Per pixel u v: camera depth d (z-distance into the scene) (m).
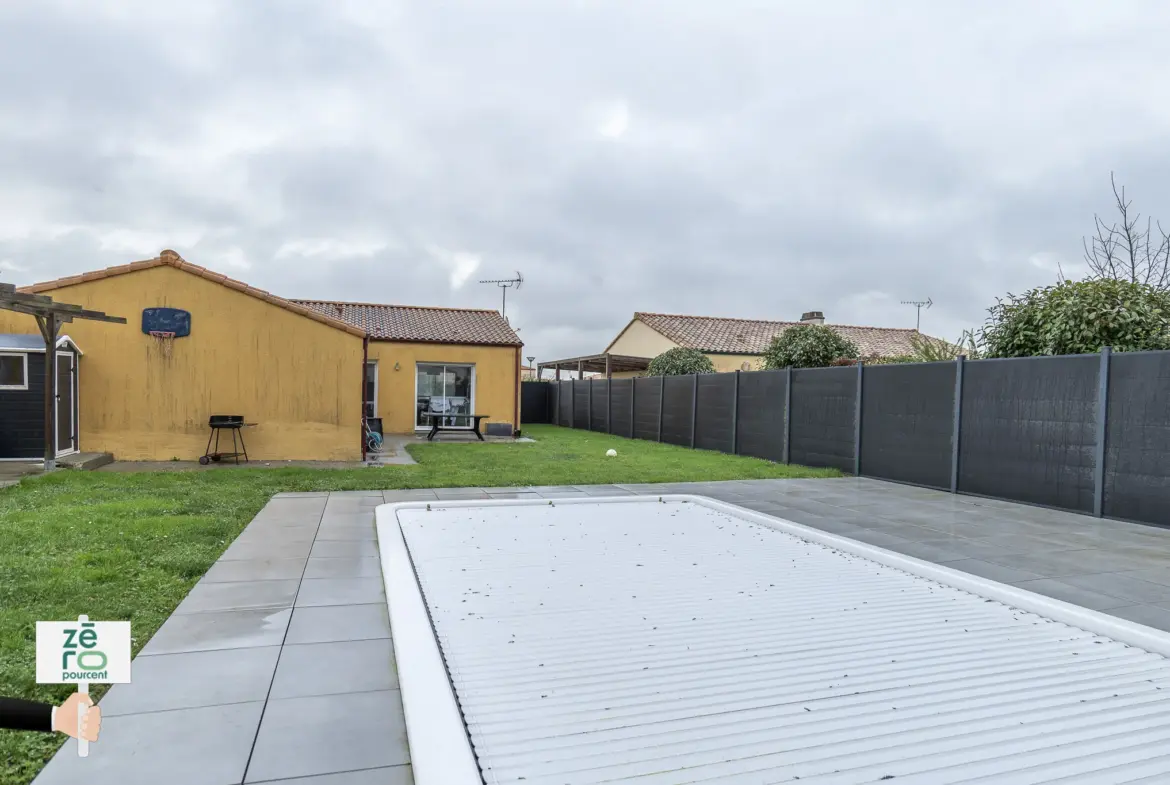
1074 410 7.16
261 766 2.11
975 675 2.93
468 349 18.12
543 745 2.25
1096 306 7.79
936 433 8.79
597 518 6.37
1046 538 5.79
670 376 15.62
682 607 3.76
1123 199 11.70
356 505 6.69
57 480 7.75
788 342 15.88
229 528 5.44
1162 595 4.14
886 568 4.72
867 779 2.07
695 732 2.36
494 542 5.25
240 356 10.61
